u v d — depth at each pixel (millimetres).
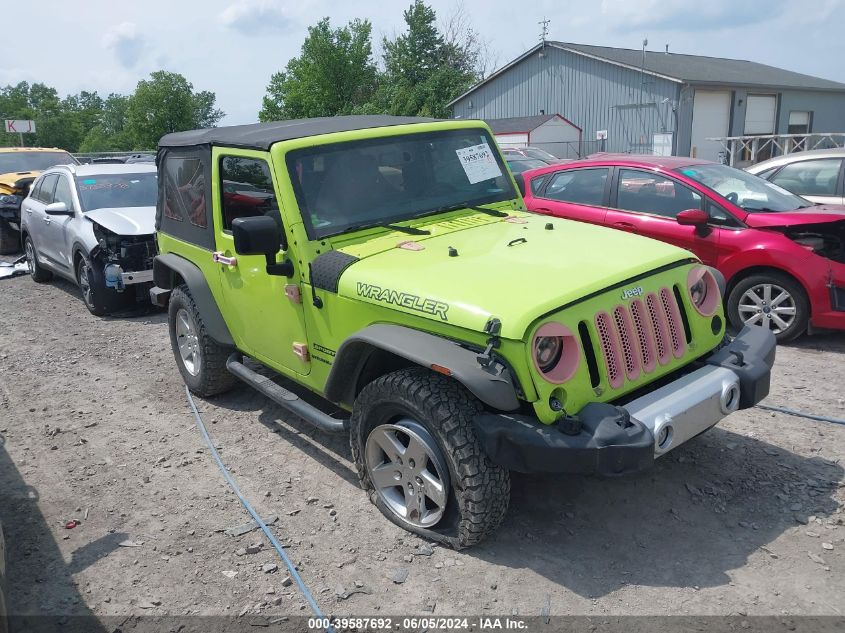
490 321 3229
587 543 3734
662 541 3717
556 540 3770
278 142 4305
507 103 36188
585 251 3957
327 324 4141
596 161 7895
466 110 38406
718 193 6922
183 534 4000
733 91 30688
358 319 3916
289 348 4574
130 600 3467
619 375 3484
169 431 5379
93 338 8031
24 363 7180
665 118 29703
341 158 4434
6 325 8758
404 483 3861
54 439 5320
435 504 3809
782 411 5180
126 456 4992
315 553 3764
